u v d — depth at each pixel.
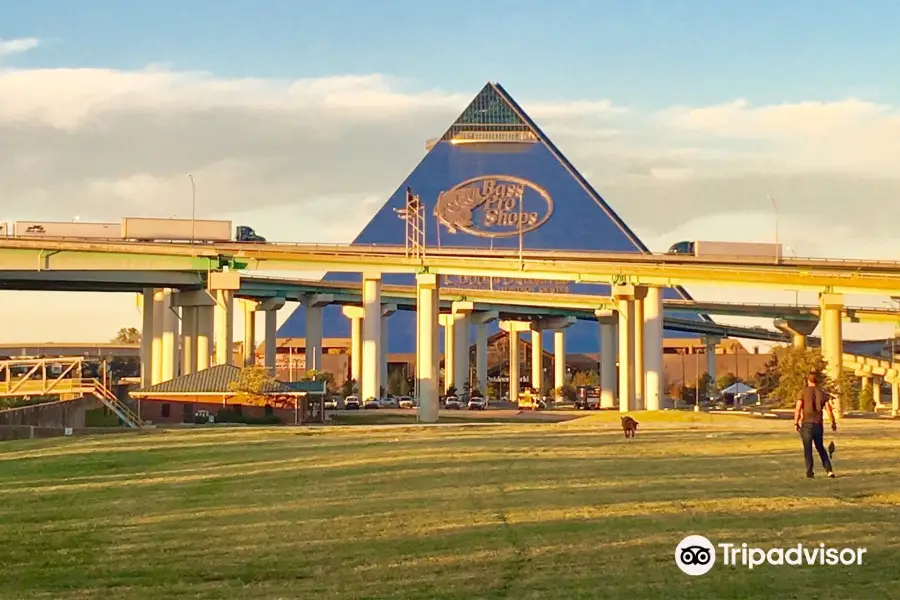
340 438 56.88
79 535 23.27
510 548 19.86
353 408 157.25
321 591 17.11
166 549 21.19
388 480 31.97
